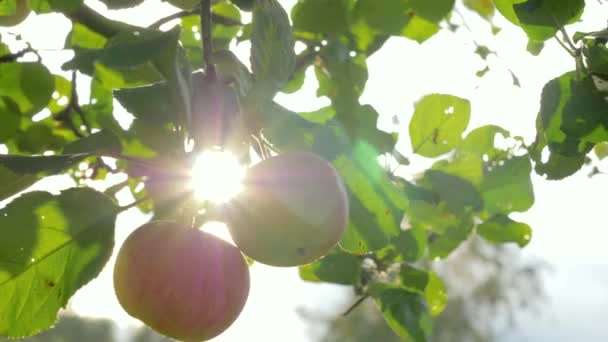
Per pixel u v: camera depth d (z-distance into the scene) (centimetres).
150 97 65
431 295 94
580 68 71
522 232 92
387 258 91
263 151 65
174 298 61
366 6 79
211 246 63
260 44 62
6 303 64
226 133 61
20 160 61
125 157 64
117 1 73
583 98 70
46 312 64
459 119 86
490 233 93
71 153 64
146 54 61
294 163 61
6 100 86
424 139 86
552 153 75
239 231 62
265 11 63
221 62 65
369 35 80
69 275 64
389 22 80
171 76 61
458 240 92
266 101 62
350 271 91
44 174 62
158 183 64
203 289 62
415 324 86
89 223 64
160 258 62
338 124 68
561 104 72
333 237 62
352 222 68
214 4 83
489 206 89
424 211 89
